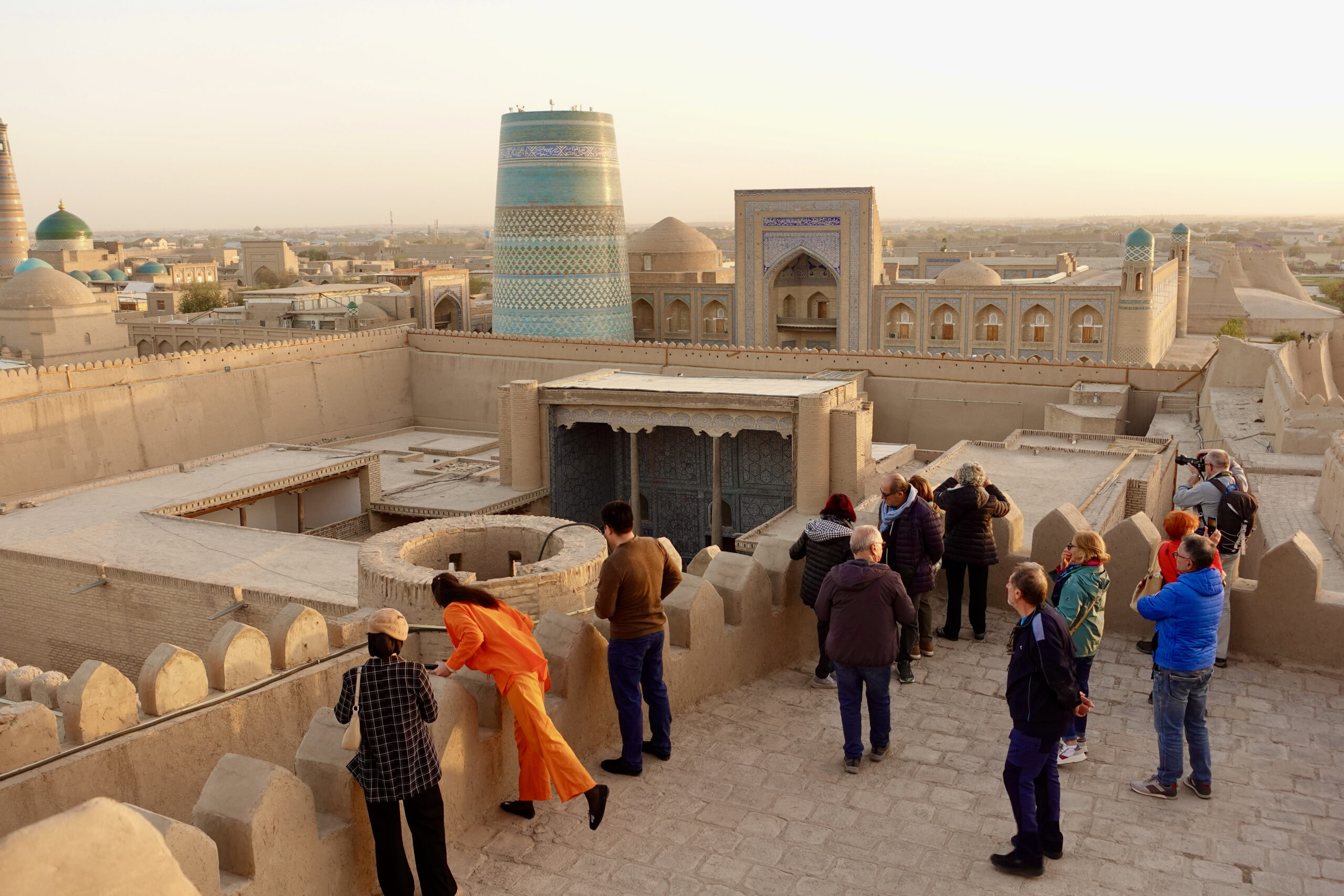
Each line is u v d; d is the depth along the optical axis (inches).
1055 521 321.7
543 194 1375.5
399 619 176.2
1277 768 235.9
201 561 685.3
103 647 670.5
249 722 233.9
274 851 164.6
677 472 967.6
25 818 192.5
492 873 195.2
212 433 1106.1
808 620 313.6
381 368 1301.7
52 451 960.3
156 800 215.2
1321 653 288.5
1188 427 965.2
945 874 196.2
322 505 938.7
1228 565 289.7
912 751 245.9
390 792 173.5
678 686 263.7
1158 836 208.8
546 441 946.1
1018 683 194.7
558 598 306.8
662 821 213.6
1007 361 1057.5
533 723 199.6
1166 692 218.8
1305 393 1100.5
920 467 943.0
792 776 233.6
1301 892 191.0
